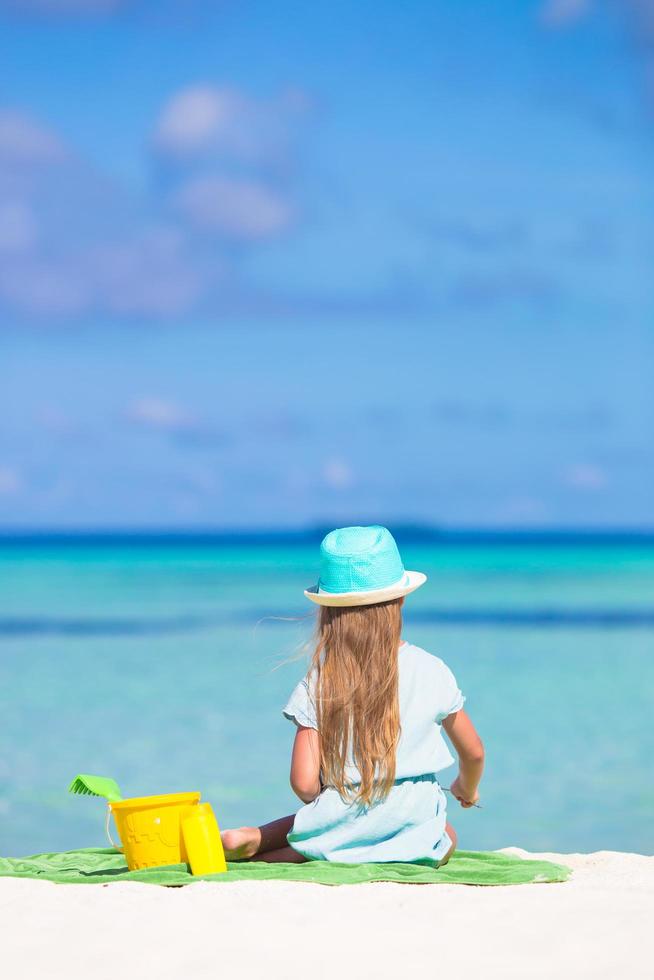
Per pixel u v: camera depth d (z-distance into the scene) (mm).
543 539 136375
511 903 3713
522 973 2994
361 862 4391
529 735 13422
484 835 8906
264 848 4664
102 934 3359
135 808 4422
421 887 4000
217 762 11750
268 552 104188
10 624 30656
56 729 13883
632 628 29031
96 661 22062
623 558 87125
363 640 4500
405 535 133750
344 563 4551
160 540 143375
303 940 3295
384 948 3217
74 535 149125
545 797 10219
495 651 23781
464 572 64750
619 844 8594
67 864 4867
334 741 4469
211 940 3295
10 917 3551
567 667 20906
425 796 4516
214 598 41562
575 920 3492
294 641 25594
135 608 36594
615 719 14594
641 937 3307
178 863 4414
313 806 4508
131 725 14203
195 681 18906
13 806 9891
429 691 4582
